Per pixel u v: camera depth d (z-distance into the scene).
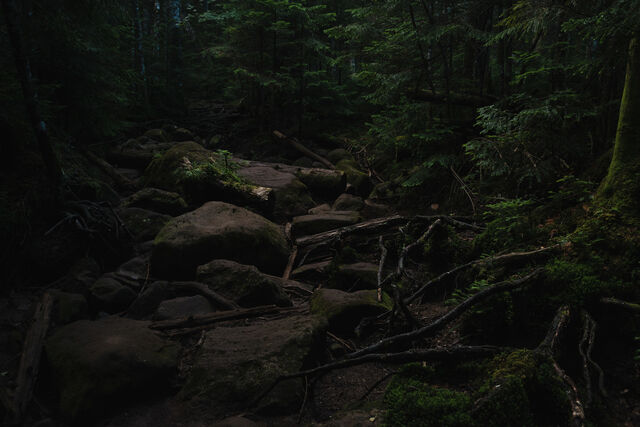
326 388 3.46
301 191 8.41
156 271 5.33
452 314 3.34
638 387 2.77
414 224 6.00
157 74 16.36
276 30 11.73
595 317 3.26
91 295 4.64
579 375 2.92
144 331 3.81
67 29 7.24
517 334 3.49
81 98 8.48
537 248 4.23
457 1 7.51
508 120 5.62
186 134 12.52
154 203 7.06
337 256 5.82
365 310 4.33
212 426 2.89
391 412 2.60
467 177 6.95
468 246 5.20
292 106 13.62
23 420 3.02
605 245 3.72
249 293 4.71
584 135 5.74
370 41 8.52
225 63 18.30
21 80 4.98
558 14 4.67
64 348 3.44
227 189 7.57
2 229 4.46
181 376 3.50
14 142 5.35
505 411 2.40
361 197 9.29
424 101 8.16
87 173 7.84
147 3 17.17
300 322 3.98
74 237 5.29
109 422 3.06
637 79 4.00
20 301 4.34
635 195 3.89
